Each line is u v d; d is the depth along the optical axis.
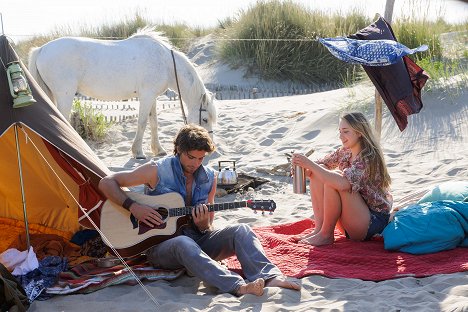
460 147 8.60
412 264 4.93
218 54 18.38
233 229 4.82
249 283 4.45
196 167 4.86
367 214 5.38
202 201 4.95
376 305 4.24
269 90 16.50
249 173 8.45
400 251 5.18
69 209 5.56
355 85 11.99
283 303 4.34
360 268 4.94
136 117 11.80
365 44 6.15
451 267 4.80
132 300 4.46
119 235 4.81
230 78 17.52
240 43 17.78
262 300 4.38
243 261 4.71
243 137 10.16
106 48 9.32
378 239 5.52
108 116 12.07
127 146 10.17
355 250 5.23
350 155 5.61
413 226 5.16
